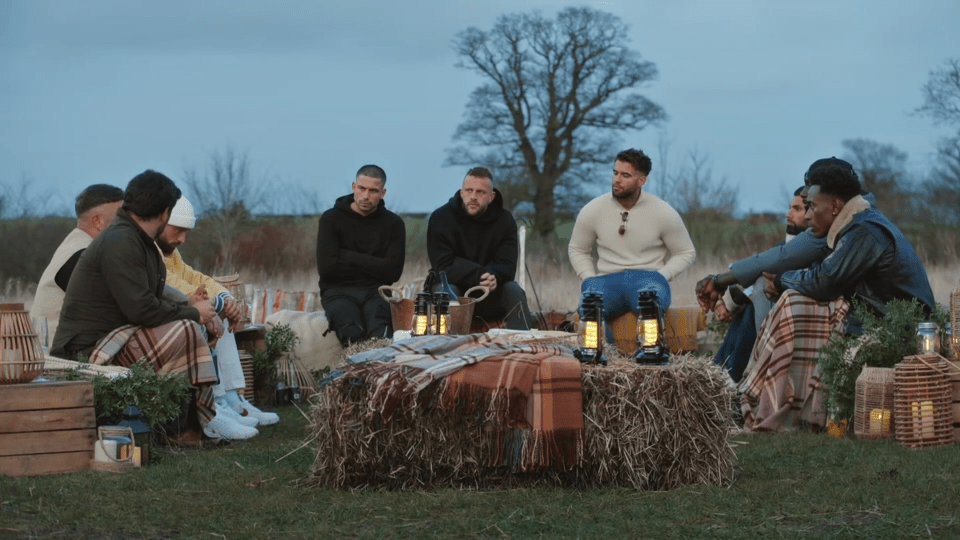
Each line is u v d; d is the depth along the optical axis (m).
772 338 6.34
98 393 5.18
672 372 4.45
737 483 4.52
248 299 10.07
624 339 8.04
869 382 5.79
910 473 4.66
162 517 4.00
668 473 4.46
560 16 29.19
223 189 21.41
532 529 3.80
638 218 8.36
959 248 21.55
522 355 4.49
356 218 8.59
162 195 5.77
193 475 4.81
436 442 4.44
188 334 5.80
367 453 4.44
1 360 4.92
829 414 6.05
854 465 4.94
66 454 4.96
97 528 3.84
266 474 4.81
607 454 4.41
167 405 5.31
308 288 16.23
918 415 5.46
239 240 21.08
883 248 6.25
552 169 29.55
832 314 6.31
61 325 5.83
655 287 7.93
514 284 8.24
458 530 3.79
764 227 22.48
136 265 5.71
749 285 7.19
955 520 3.86
